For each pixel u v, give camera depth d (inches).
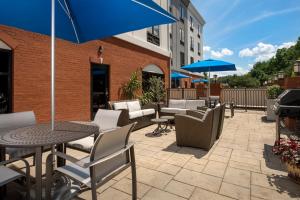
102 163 73.5
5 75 181.8
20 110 188.5
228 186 105.9
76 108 247.9
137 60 368.8
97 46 279.9
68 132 88.6
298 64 245.9
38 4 109.4
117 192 100.2
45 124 109.9
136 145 180.7
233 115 356.2
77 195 96.9
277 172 122.2
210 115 158.9
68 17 121.0
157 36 449.1
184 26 818.8
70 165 83.7
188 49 853.2
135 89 342.6
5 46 179.8
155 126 272.7
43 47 207.9
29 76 195.9
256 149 167.2
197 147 167.6
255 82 1250.6
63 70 232.1
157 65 437.4
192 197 96.0
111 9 102.5
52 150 91.8
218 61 310.5
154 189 103.2
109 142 73.9
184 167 130.5
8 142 71.8
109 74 303.9
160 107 292.4
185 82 827.4
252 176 117.1
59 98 227.5
